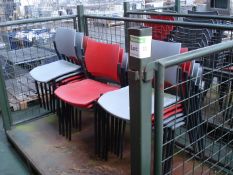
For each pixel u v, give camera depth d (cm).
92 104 201
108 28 271
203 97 169
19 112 296
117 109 174
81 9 286
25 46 310
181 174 187
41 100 292
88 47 234
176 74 170
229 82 168
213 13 329
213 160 190
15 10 344
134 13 317
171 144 161
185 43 286
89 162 208
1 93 249
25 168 221
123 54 208
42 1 380
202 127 177
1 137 266
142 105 110
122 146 210
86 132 250
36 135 249
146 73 106
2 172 217
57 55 289
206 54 121
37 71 257
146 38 102
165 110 166
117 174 195
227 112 173
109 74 222
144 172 120
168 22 211
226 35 226
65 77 246
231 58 173
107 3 415
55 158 214
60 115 241
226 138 185
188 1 487
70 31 255
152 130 126
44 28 302
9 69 306
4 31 289
